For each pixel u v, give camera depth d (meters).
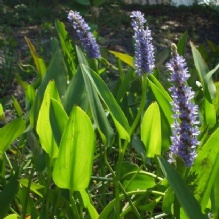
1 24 2.26
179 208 0.67
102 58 1.05
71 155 0.65
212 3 2.75
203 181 0.67
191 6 2.73
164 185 0.72
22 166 0.84
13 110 1.46
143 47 0.73
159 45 2.16
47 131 0.69
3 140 0.76
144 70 0.74
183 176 0.66
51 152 0.71
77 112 0.62
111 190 0.96
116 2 2.72
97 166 0.96
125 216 0.79
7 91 1.60
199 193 0.67
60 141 0.66
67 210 0.75
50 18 2.36
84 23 0.86
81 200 0.71
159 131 0.71
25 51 1.91
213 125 0.83
